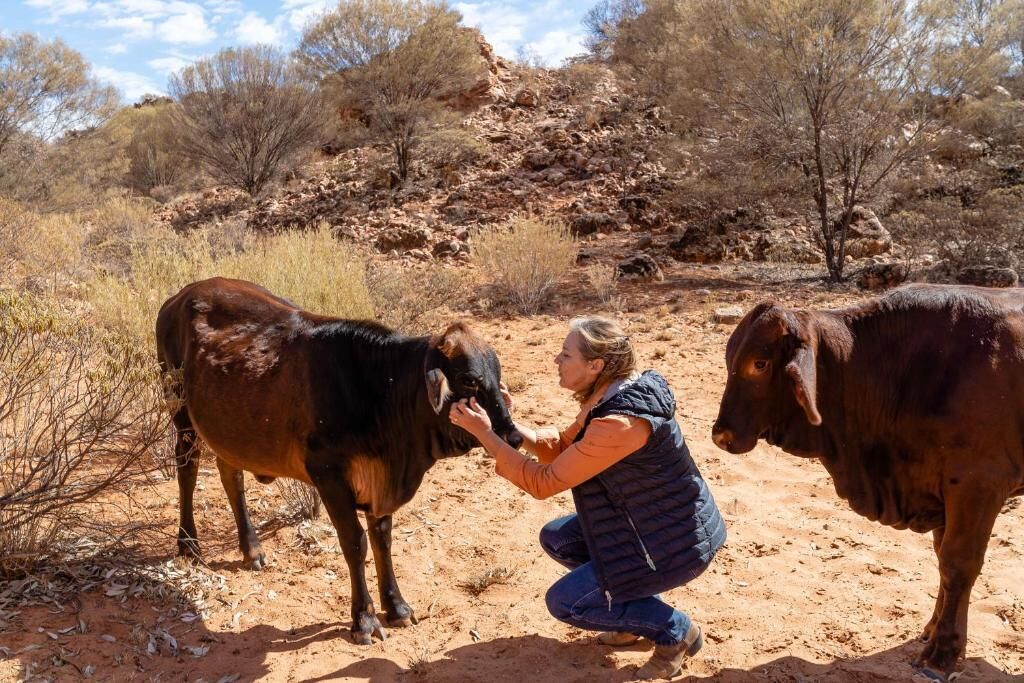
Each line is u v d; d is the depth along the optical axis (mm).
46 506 5035
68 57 25031
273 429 4500
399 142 23766
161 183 31125
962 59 14539
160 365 5188
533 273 13336
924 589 4832
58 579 4812
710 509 3797
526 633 4434
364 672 4059
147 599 4703
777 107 15250
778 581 4969
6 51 23922
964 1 15164
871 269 14203
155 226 20203
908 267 14406
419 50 23656
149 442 5043
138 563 5031
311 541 5523
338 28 24656
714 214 17812
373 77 23578
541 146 23891
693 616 4582
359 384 4270
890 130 14531
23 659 4016
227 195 27109
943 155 17453
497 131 25688
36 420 5270
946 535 3811
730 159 16141
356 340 4344
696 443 7367
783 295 13445
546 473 3615
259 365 4547
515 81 29422
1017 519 5707
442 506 6109
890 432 3922
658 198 19562
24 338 5363
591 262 16094
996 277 13797
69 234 15516
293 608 4727
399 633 4465
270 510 5988
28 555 4684
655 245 17109
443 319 12586
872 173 16047
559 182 21609
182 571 5016
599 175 21469
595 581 3758
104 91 26422
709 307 12648
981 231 14805
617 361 3668
